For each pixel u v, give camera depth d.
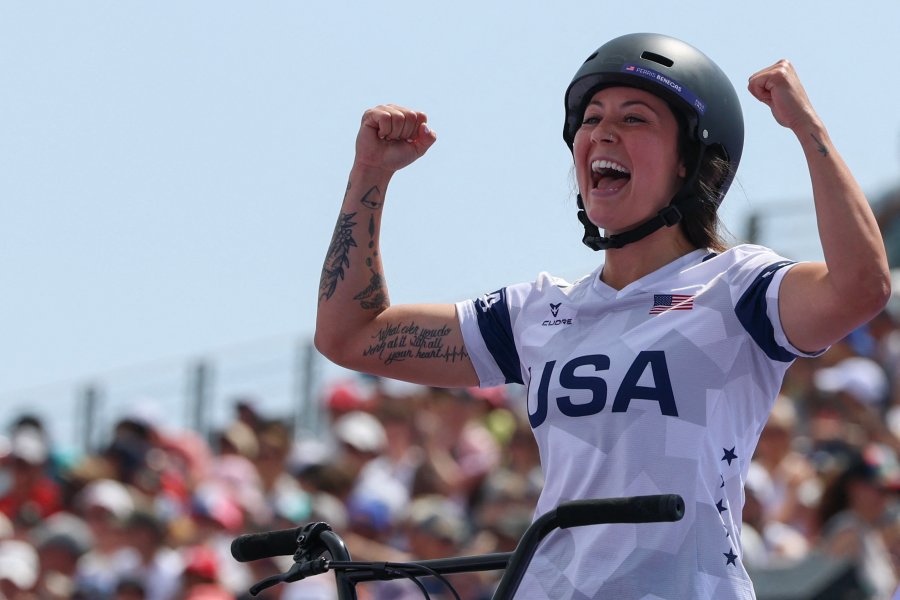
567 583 8.80
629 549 8.69
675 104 9.35
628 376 8.88
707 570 8.61
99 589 24.67
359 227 10.60
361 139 10.55
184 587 22.36
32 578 26.30
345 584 8.40
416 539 21.41
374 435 25.47
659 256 9.40
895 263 35.34
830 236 8.49
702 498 8.69
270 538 8.74
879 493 18.67
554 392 9.13
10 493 29.81
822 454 22.14
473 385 10.29
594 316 9.32
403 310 10.53
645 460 8.74
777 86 8.89
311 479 24.34
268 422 28.45
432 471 24.66
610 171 9.48
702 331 8.89
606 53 9.50
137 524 24.94
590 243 9.50
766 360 8.92
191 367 36.28
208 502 25.30
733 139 9.58
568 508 7.56
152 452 29.56
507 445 26.69
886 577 18.05
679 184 9.48
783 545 19.25
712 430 8.78
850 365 25.66
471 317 10.23
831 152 8.73
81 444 37.78
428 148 10.59
